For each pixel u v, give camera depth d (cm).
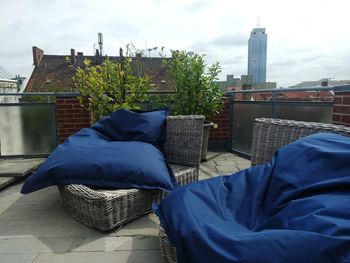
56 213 247
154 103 451
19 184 328
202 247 118
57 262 176
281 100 376
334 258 97
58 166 231
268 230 119
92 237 205
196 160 282
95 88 391
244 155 449
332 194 126
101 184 225
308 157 149
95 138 273
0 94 432
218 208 151
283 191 144
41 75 2162
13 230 217
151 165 235
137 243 197
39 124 432
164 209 159
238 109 467
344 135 172
